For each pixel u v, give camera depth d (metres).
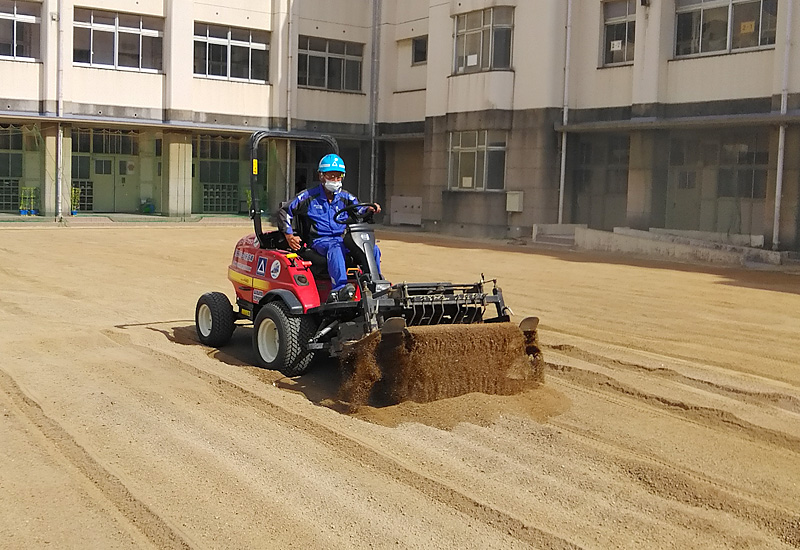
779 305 12.97
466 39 28.39
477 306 7.29
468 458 5.70
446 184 29.33
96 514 4.71
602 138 26.03
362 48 34.41
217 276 15.30
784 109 20.53
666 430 6.48
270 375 7.71
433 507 4.92
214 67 31.62
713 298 13.60
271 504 4.89
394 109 33.69
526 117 26.75
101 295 12.74
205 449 5.75
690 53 23.25
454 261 19.25
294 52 32.50
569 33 25.94
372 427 6.27
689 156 23.56
